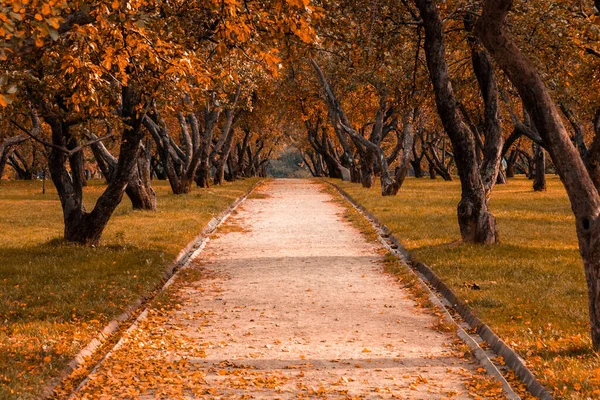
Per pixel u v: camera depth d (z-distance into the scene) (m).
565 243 25.58
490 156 25.98
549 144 12.17
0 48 9.35
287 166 189.50
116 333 14.20
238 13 13.87
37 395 9.98
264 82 50.81
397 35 24.12
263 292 18.86
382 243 27.73
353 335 14.33
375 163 61.03
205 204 42.75
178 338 13.95
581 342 12.16
